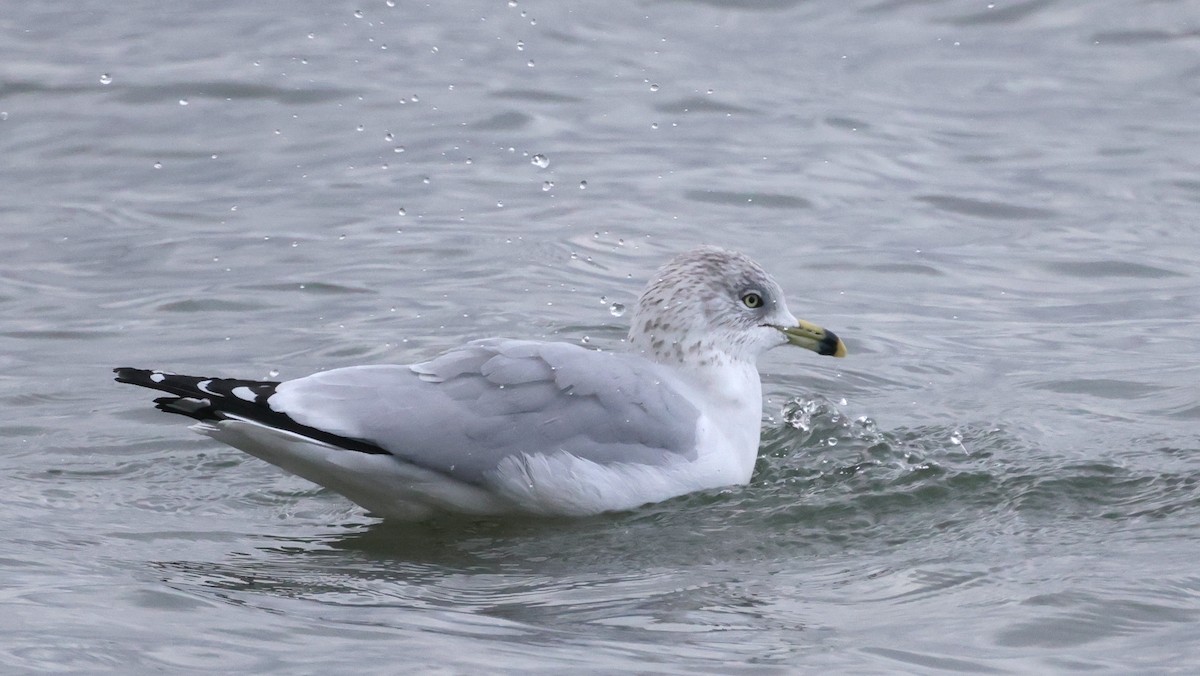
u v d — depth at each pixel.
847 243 17.16
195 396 9.69
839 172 19.64
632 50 24.83
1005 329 14.71
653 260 16.52
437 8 26.73
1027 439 11.55
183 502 10.53
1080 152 20.41
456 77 23.25
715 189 18.88
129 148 20.22
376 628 8.02
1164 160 20.00
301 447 9.65
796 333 11.10
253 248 16.77
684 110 22.05
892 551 9.37
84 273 15.98
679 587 8.80
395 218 17.75
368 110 21.70
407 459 9.73
